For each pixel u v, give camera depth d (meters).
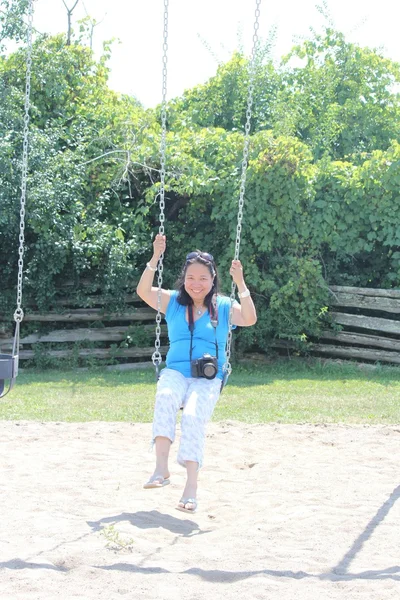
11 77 15.95
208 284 5.53
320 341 15.35
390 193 14.48
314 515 5.44
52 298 14.98
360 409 10.26
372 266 15.55
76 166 14.90
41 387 12.29
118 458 7.17
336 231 14.76
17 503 5.63
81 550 4.56
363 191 14.44
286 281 14.61
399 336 14.88
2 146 13.98
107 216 15.73
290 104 18.02
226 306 5.66
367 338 14.45
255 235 14.41
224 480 6.52
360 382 12.88
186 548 4.72
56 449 7.54
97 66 17.50
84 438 8.06
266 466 6.98
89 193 15.65
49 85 16.05
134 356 15.31
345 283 15.23
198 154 15.30
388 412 10.01
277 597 3.91
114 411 9.98
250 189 14.37
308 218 14.59
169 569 4.30
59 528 5.02
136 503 5.76
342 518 5.38
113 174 15.52
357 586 4.04
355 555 4.59
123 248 14.59
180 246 15.70
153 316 15.40
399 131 18.03
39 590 3.94
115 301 15.11
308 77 18.47
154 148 15.08
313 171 14.66
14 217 14.24
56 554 4.47
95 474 6.56
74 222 14.66
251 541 4.88
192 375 5.49
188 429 5.24
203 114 18.17
